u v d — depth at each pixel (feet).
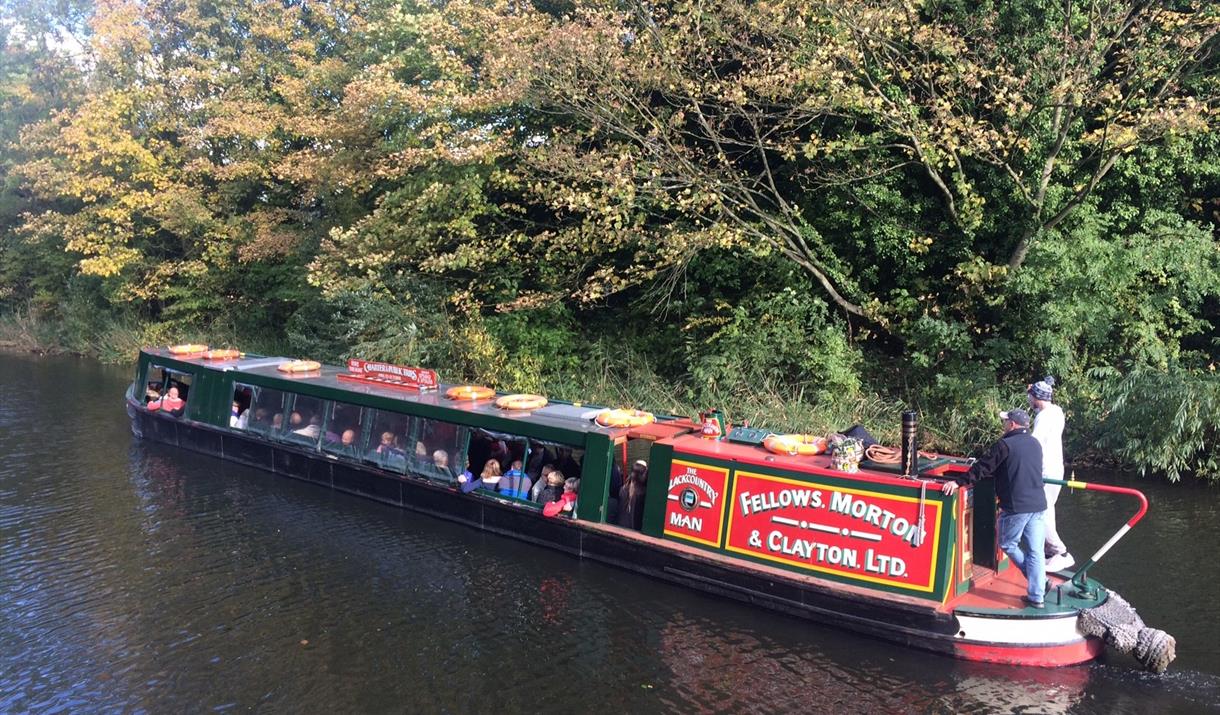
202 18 84.38
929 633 21.97
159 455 43.34
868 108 41.78
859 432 27.12
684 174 45.19
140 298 87.61
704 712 19.71
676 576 26.43
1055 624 21.40
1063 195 44.96
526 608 25.23
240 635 23.77
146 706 20.36
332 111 67.26
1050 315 41.42
